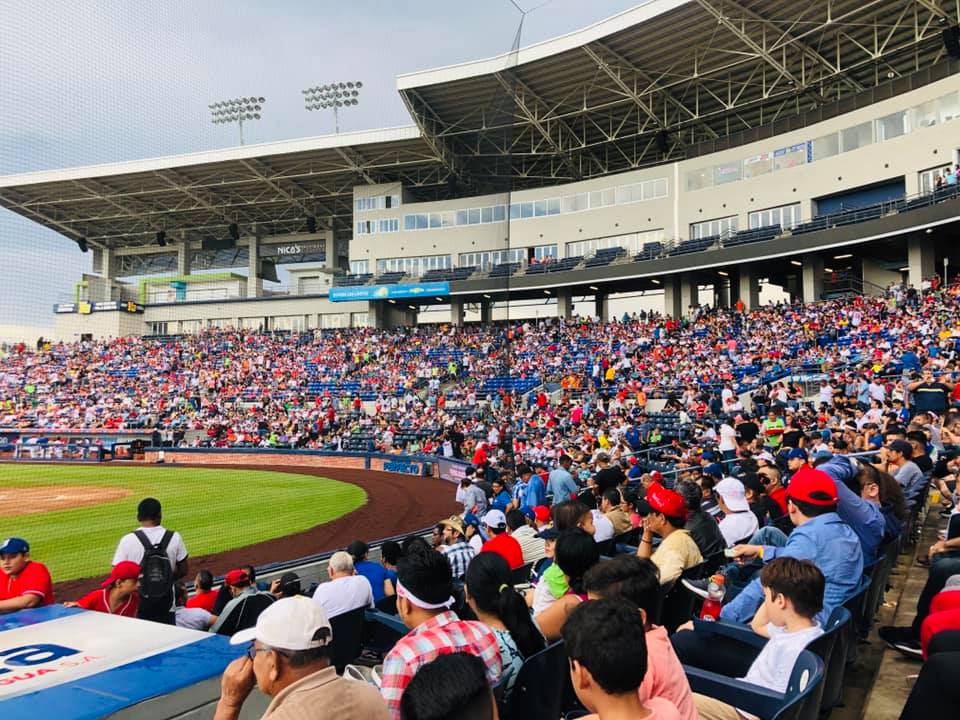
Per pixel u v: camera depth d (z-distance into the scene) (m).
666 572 4.14
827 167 29.86
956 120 25.50
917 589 5.60
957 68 25.73
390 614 4.93
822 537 3.68
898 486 5.28
